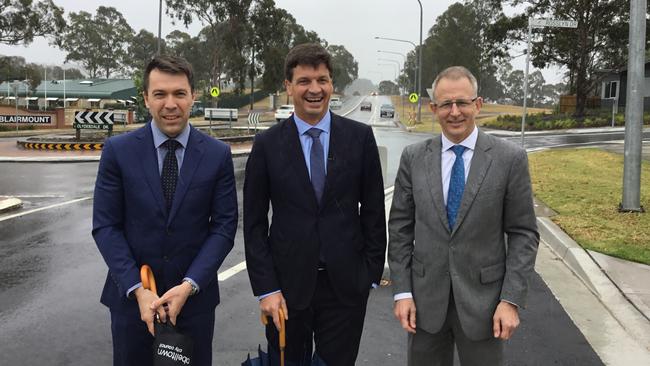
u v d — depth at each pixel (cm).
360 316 288
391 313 490
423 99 9344
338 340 285
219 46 6519
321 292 281
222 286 563
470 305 269
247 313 489
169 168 271
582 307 502
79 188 1276
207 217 278
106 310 496
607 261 606
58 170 1603
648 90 3619
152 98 265
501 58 4059
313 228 275
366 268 288
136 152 269
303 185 275
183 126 270
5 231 826
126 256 263
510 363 396
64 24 4953
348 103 10344
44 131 3634
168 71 265
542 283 568
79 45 10206
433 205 275
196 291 265
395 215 296
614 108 3222
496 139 278
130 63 10325
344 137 280
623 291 527
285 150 278
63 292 545
